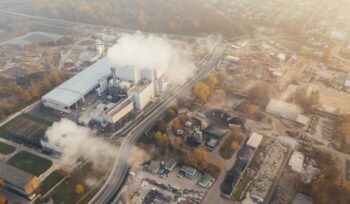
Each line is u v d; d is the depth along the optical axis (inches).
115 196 6766.7
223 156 7667.3
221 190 6776.6
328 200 6284.5
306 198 6550.2
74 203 6638.8
